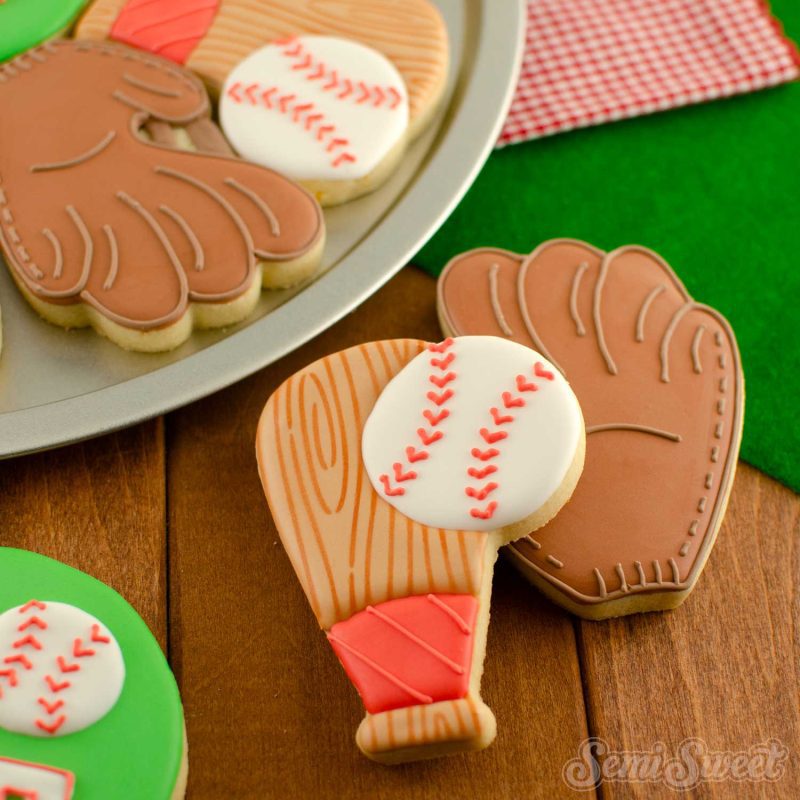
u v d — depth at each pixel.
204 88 0.57
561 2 0.63
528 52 0.62
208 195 0.55
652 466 0.52
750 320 0.57
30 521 0.53
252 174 0.55
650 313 0.55
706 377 0.54
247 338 0.53
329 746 0.51
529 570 0.52
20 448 0.52
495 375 0.52
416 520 0.50
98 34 0.59
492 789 0.50
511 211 0.59
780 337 0.57
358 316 0.57
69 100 0.57
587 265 0.56
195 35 0.58
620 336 0.54
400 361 0.52
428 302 0.57
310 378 0.52
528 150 0.61
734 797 0.50
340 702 0.51
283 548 0.53
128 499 0.54
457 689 0.49
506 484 0.50
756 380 0.56
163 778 0.48
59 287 0.53
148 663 0.50
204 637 0.52
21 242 0.54
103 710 0.49
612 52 0.62
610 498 0.52
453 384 0.52
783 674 0.51
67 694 0.49
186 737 0.50
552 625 0.52
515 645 0.52
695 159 0.60
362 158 0.56
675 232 0.59
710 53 0.62
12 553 0.51
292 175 0.56
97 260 0.54
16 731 0.49
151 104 0.57
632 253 0.56
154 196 0.55
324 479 0.51
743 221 0.59
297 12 0.59
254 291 0.54
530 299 0.55
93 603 0.50
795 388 0.56
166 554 0.53
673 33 0.62
